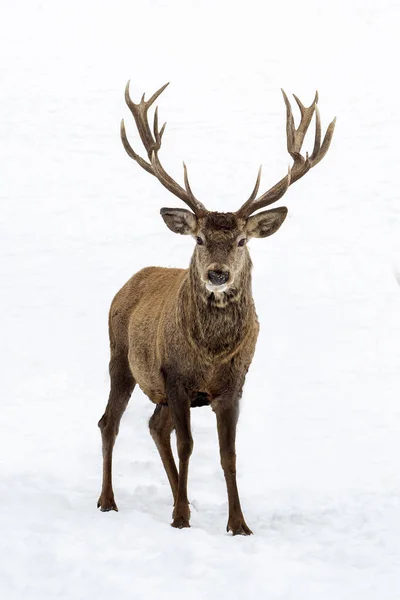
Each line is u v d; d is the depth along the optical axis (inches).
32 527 541.6
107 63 2175.2
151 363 604.4
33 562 477.1
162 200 1529.3
